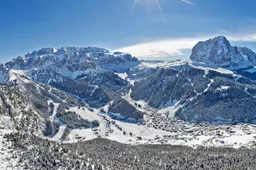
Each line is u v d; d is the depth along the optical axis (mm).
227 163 151000
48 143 122312
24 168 96562
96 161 123812
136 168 139500
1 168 93625
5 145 107812
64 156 113000
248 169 137375
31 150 108688
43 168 99625
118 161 147750
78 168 107000
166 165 152375
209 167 147250
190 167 149500
